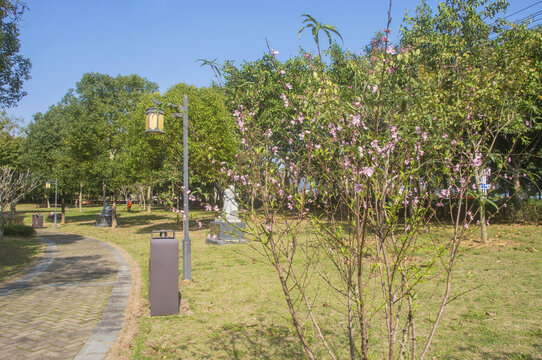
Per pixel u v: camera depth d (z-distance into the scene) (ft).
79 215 119.75
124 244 48.67
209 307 18.98
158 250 18.16
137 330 16.05
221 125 50.98
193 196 8.73
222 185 8.44
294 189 7.97
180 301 20.31
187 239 24.91
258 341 14.32
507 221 48.88
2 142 98.02
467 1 34.55
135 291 23.34
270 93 43.75
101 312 18.86
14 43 42.27
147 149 53.88
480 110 10.10
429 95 9.16
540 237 35.68
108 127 81.97
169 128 49.39
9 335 15.55
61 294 22.76
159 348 13.87
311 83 8.26
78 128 77.97
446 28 34.40
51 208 181.16
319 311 17.39
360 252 6.94
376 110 6.89
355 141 7.12
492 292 18.84
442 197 8.23
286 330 15.34
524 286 19.66
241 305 19.15
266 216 7.71
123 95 104.37
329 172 7.23
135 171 62.54
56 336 15.38
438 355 12.21
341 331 14.88
